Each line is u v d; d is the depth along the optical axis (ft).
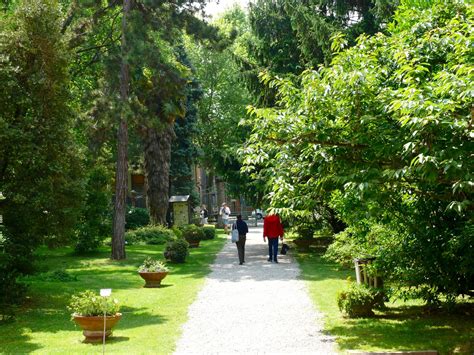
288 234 108.88
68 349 29.35
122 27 77.97
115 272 64.59
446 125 22.45
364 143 27.45
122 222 77.92
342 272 57.77
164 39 80.02
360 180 25.57
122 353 28.07
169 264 70.44
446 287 32.24
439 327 32.01
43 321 37.70
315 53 74.95
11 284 42.16
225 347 29.04
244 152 29.66
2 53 42.93
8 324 36.70
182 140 148.05
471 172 22.99
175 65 92.63
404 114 24.77
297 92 30.83
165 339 31.22
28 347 30.04
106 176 87.81
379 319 34.94
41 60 44.24
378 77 29.45
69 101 49.78
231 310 39.45
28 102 43.19
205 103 174.09
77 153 46.44
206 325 34.73
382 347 28.07
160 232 104.12
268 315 37.27
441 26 31.83
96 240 85.46
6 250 41.93
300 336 31.14
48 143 43.83
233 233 69.51
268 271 60.75
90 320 30.94
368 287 36.76
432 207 31.86
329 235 96.22
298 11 73.67
